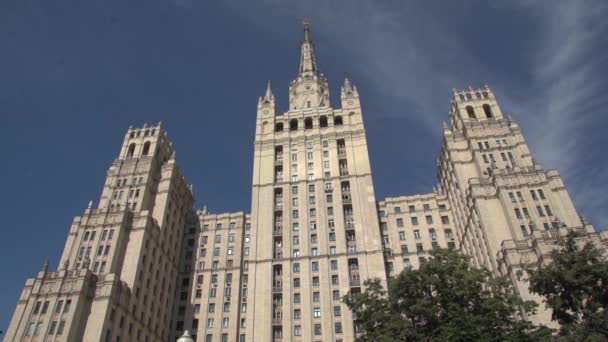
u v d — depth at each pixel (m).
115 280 74.62
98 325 68.75
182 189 110.38
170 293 95.25
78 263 80.69
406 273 42.00
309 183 101.19
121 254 83.31
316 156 105.50
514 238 73.25
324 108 117.00
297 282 86.31
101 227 85.56
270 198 99.38
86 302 71.25
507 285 40.09
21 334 67.75
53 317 68.88
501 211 78.75
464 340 35.16
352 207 95.69
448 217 100.69
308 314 81.62
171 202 102.44
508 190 79.12
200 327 92.81
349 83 122.12
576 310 36.91
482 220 78.12
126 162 102.00
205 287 98.69
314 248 90.69
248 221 109.44
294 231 93.81
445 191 105.06
